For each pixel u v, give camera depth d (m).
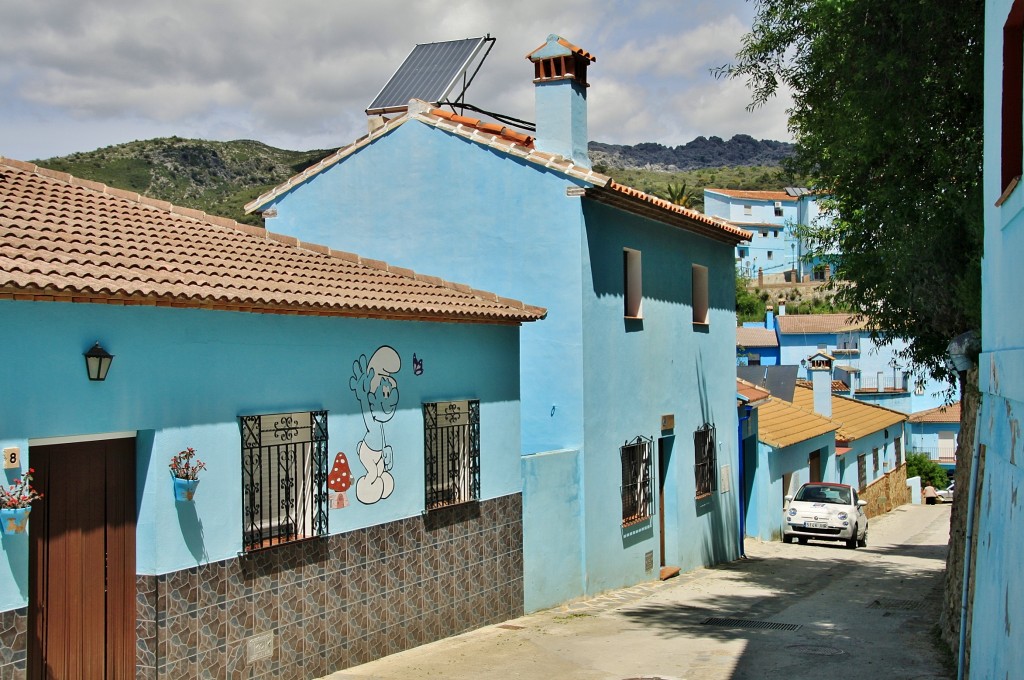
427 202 15.34
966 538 9.21
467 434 11.96
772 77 15.77
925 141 12.73
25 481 6.88
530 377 14.70
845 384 52.12
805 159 16.12
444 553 11.37
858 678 9.39
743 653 10.76
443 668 9.87
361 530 10.07
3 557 6.71
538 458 13.44
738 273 74.75
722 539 20.58
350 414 10.02
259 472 8.91
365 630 10.04
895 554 22.89
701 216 18.34
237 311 8.70
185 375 8.19
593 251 14.80
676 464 18.11
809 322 57.84
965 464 10.67
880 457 38.41
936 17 11.88
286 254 11.11
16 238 7.86
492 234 14.88
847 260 14.78
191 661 8.07
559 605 13.86
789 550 23.34
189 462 8.11
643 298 16.78
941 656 10.36
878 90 12.70
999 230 7.68
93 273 7.52
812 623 12.79
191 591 8.11
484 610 12.12
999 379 7.57
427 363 11.23
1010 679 6.32
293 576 9.14
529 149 14.65
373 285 11.02
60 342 7.22
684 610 13.84
